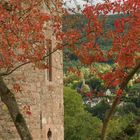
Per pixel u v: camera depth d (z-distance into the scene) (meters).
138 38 15.64
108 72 15.80
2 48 17.28
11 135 20.09
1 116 20.00
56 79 23.34
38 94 21.30
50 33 21.00
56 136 23.30
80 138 48.81
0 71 18.34
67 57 17.45
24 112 20.62
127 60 15.59
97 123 48.28
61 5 17.39
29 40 17.52
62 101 24.25
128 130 15.61
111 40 15.80
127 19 15.66
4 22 16.97
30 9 17.33
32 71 20.91
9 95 15.15
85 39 16.09
